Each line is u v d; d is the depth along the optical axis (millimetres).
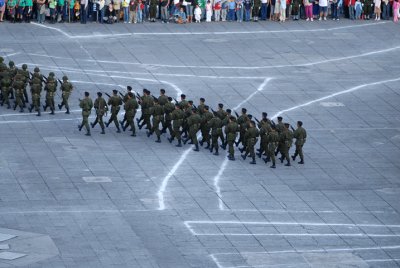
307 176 106438
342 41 148625
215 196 100375
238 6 156000
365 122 121812
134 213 95875
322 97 128375
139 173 105188
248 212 97062
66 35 146250
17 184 101188
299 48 145000
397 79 135250
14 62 134500
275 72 136000
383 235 93375
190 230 92875
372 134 118625
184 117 113062
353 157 112062
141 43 144250
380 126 120812
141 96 120062
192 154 111000
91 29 149375
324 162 110438
